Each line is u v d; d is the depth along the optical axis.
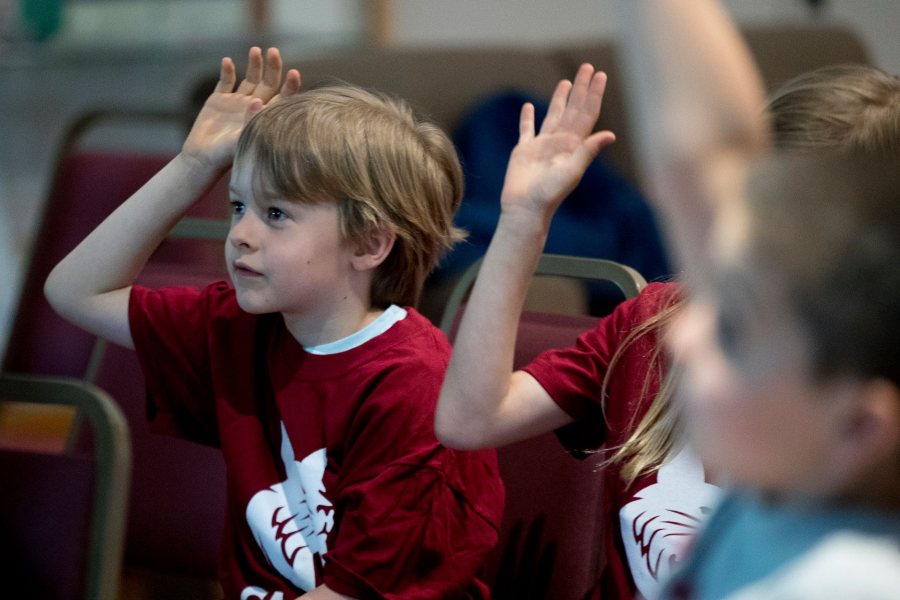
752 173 0.97
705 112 1.09
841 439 0.94
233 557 2.76
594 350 2.55
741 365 0.95
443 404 2.29
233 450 2.73
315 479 2.63
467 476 2.60
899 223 0.91
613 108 7.87
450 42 9.91
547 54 8.00
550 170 2.09
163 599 4.00
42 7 8.23
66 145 5.00
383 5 9.50
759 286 0.92
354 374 2.63
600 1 10.22
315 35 9.28
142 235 2.85
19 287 4.79
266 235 2.61
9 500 2.72
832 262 0.90
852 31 9.33
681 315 2.23
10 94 8.45
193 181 2.81
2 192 8.41
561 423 2.50
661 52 1.11
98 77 8.73
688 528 2.35
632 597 2.43
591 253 6.63
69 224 4.82
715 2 1.16
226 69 2.84
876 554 1.02
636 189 7.73
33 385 2.76
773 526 1.12
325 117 2.64
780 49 8.77
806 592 1.02
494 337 2.21
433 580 2.53
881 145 1.95
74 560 2.66
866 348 0.90
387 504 2.51
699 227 1.08
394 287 2.78
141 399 3.61
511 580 2.95
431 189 2.77
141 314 2.84
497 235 2.17
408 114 2.85
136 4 8.61
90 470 2.67
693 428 1.00
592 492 2.90
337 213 2.63
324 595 2.51
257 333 2.81
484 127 6.77
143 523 3.50
